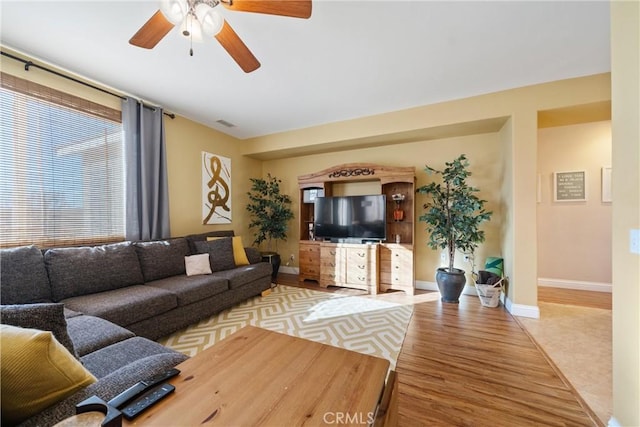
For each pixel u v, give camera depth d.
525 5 1.71
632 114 1.15
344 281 3.81
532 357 1.97
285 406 0.82
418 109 3.28
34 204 2.22
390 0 1.66
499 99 2.87
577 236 3.76
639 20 1.10
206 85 2.75
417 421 1.38
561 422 1.36
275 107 3.32
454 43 2.08
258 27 1.89
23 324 0.89
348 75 2.56
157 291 2.26
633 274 1.15
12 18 1.78
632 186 1.15
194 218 3.74
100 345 1.36
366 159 4.23
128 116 2.87
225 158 4.29
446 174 3.34
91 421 0.59
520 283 2.78
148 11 1.74
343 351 1.17
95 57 2.24
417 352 2.05
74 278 2.10
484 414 1.42
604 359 1.94
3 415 0.65
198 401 0.82
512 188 2.82
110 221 2.76
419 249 3.92
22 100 2.16
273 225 4.48
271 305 3.12
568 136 3.80
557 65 2.38
